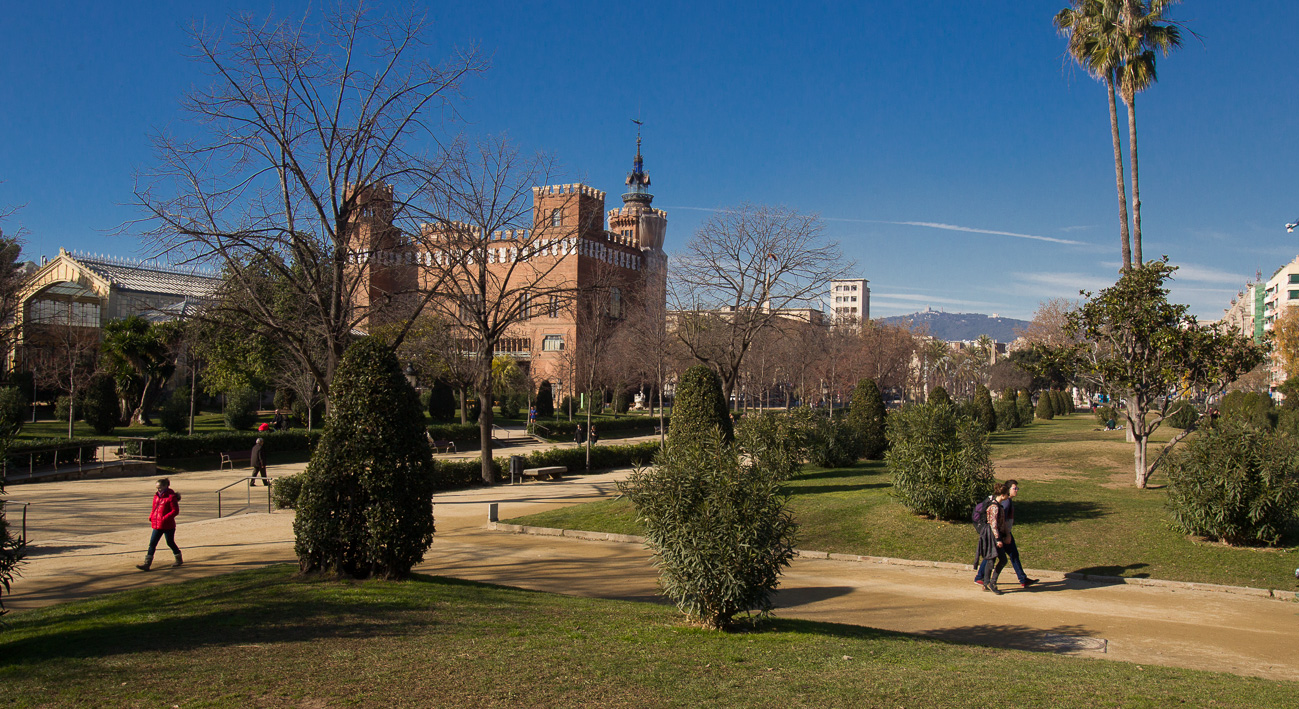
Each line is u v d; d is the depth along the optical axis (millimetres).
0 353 36156
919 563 14055
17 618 8891
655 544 8930
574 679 6410
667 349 44219
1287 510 13109
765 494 8875
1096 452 25781
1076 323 19484
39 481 25500
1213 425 14766
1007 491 12461
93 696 5770
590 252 70500
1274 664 8648
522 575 13102
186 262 17641
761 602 8898
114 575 12398
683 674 6707
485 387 26984
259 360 39438
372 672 6469
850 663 7352
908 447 16125
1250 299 117062
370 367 10695
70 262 51469
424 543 10883
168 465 29828
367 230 19734
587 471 31250
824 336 54750
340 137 18438
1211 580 12391
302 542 10578
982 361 105625
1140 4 23750
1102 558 13531
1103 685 6871
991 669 7352
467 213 24359
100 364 42219
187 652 7051
